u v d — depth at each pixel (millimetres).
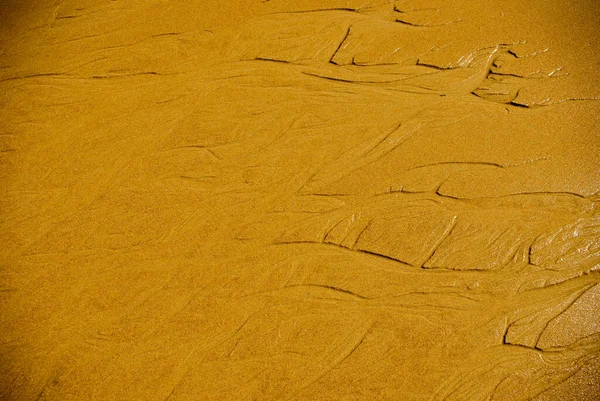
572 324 3232
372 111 4469
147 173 4215
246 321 3406
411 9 5250
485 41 4859
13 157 4367
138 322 3449
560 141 4086
